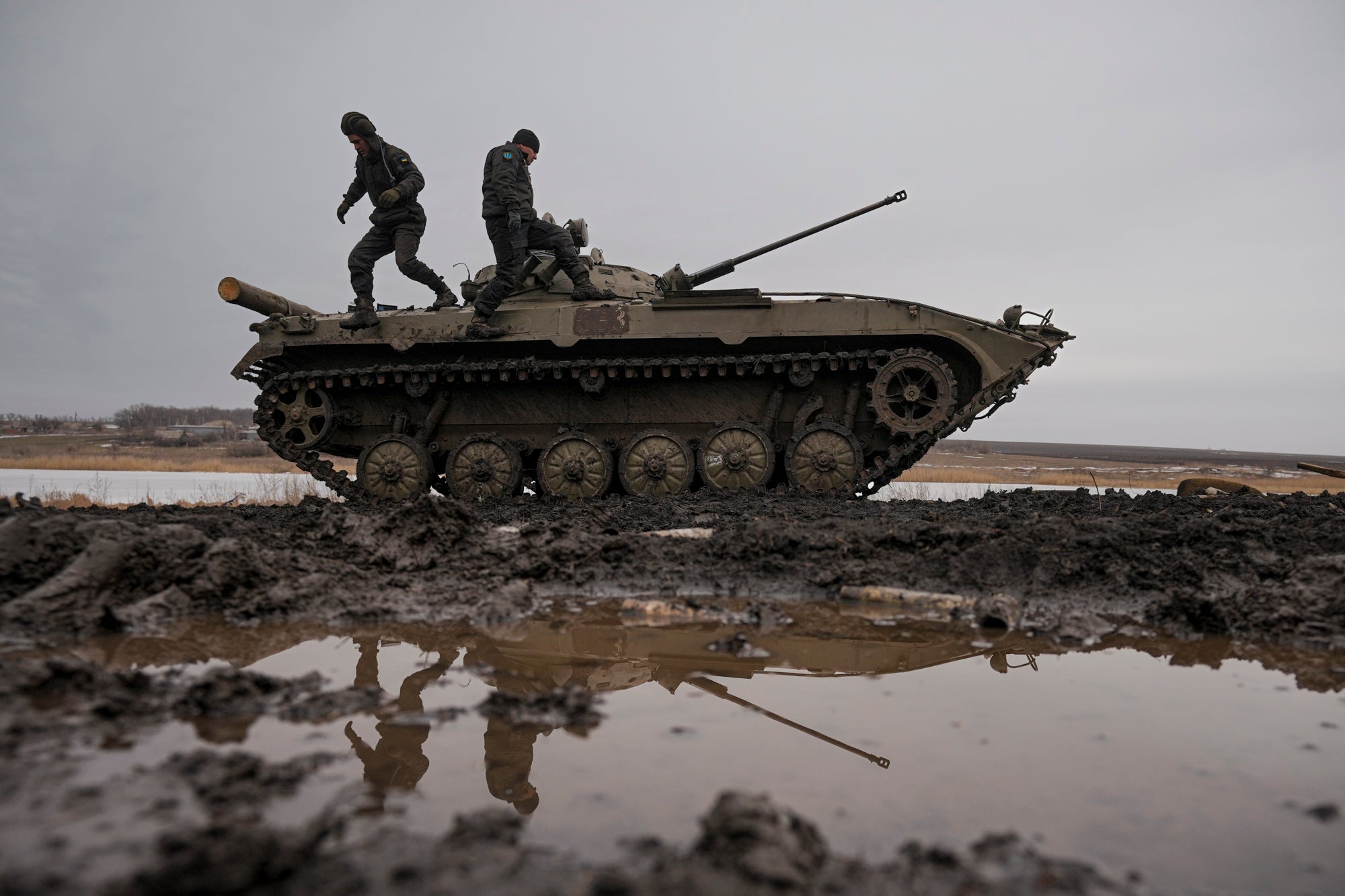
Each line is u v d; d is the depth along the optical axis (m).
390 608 5.73
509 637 5.23
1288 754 3.34
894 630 5.44
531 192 13.20
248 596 5.77
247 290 13.38
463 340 13.28
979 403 12.17
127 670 4.34
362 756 3.21
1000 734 3.56
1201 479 13.00
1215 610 5.38
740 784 3.00
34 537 5.87
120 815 2.54
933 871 2.37
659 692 4.14
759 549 7.25
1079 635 5.30
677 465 12.89
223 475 34.66
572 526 7.93
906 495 21.11
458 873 2.29
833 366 12.56
